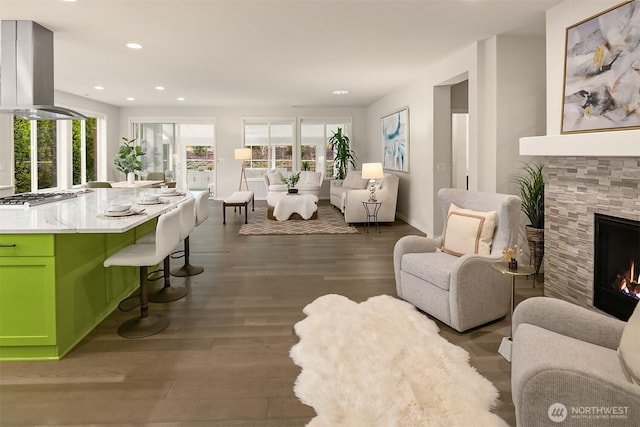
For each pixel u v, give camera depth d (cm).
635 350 136
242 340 264
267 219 773
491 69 435
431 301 290
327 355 235
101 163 955
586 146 276
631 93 264
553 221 334
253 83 702
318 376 212
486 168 448
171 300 336
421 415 180
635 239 261
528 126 431
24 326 237
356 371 216
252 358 240
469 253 301
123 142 1020
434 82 577
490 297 282
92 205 337
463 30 410
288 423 180
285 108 1051
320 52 495
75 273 259
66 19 379
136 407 192
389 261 466
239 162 1059
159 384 212
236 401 196
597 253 284
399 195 775
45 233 231
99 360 238
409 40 446
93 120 926
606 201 275
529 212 396
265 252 511
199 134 1166
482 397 194
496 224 302
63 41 448
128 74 627
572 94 317
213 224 718
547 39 354
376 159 943
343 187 906
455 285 266
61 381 215
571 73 318
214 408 191
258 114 1049
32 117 449
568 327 174
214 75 633
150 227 403
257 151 1070
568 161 314
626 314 261
